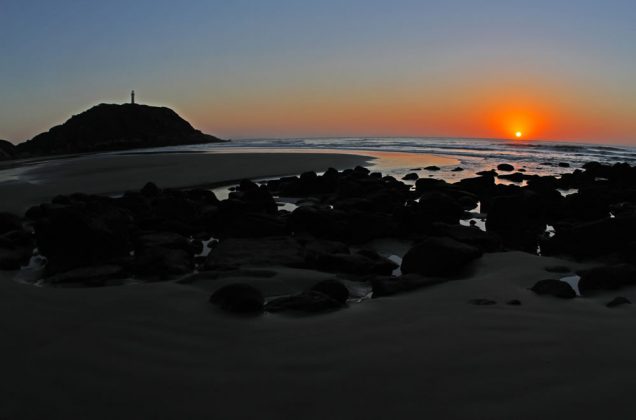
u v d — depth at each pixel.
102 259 8.73
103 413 3.27
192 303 5.63
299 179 19.12
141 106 103.25
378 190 16.97
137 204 13.77
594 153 44.19
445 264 7.54
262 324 4.96
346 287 6.87
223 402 3.39
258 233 10.86
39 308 5.32
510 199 12.34
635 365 3.76
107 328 4.76
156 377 3.75
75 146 81.69
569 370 3.72
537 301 5.73
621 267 6.68
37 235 9.05
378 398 3.40
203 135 107.06
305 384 3.62
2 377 3.74
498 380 3.60
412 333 4.55
